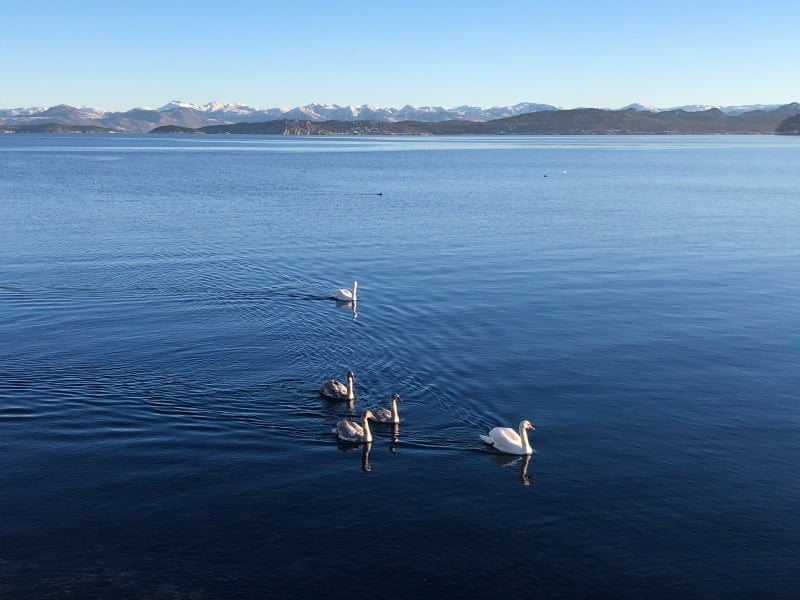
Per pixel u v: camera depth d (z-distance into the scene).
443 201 114.94
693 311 52.22
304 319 48.91
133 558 24.20
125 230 82.44
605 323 49.09
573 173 180.62
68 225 85.38
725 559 24.59
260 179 154.88
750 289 58.69
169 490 28.16
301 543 25.12
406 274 62.44
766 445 32.41
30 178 148.88
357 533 25.70
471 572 23.81
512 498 28.00
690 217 98.94
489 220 94.25
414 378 38.97
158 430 32.72
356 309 51.47
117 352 41.97
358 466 30.19
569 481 29.27
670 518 26.83
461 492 28.38
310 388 37.31
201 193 122.62
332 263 66.38
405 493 28.25
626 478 29.55
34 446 31.16
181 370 39.34
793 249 75.81
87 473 29.22
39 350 42.06
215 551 24.62
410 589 23.00
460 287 58.09
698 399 37.06
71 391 36.31
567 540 25.48
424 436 32.88
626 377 39.69
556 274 63.25
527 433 33.25
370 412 33.16
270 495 27.94
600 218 97.19
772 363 42.06
